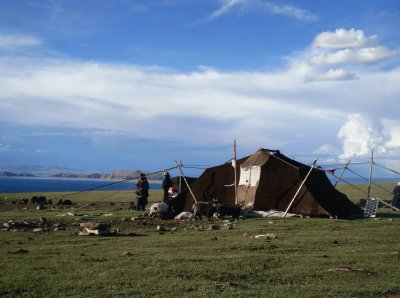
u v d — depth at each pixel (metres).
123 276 10.44
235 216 25.53
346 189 58.00
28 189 152.25
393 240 16.52
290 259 12.51
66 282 9.88
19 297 8.84
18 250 13.68
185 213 25.69
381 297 9.28
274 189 27.36
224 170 28.89
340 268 11.33
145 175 30.56
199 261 12.12
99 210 30.81
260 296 9.08
